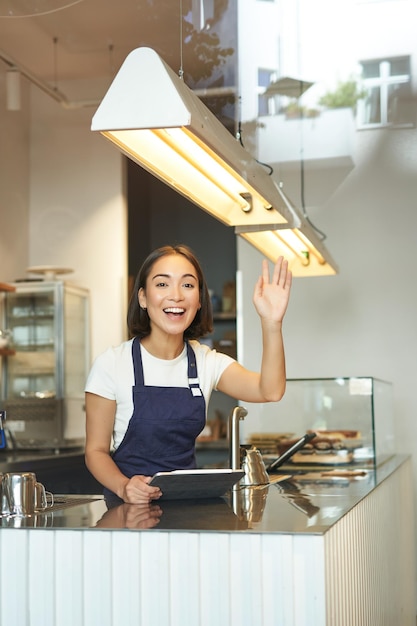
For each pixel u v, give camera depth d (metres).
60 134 5.99
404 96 5.32
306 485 2.96
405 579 3.94
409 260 5.35
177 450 2.63
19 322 5.52
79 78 5.39
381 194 5.39
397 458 4.42
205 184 2.74
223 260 7.27
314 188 5.47
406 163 5.37
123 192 5.91
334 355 5.39
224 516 2.05
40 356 5.48
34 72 5.26
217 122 2.30
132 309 2.61
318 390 3.71
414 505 5.10
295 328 5.45
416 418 5.27
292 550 1.78
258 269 5.49
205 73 4.43
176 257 2.51
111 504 2.32
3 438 2.58
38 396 5.46
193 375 2.64
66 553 1.87
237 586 1.80
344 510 2.16
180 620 1.82
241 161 2.44
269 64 4.71
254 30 4.38
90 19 4.29
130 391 2.57
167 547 1.83
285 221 3.08
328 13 4.65
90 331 5.85
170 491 2.36
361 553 2.42
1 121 5.57
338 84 5.35
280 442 3.76
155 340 2.59
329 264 4.39
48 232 5.97
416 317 5.32
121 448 2.61
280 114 5.46
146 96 1.98
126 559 1.85
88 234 5.91
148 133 2.10
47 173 6.00
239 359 5.48
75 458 4.92
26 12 4.21
